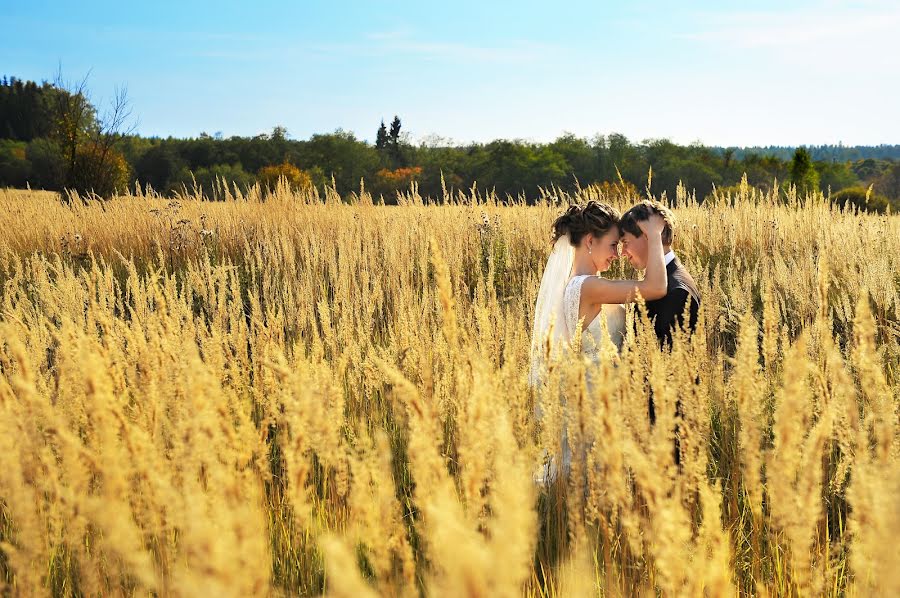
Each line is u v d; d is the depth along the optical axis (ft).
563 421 7.74
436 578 5.30
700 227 28.99
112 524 4.99
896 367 12.97
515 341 10.23
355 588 3.40
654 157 302.45
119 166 81.10
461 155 315.58
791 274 20.15
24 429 7.01
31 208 37.76
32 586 5.94
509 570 3.18
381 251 26.86
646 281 11.19
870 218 30.07
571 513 6.95
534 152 304.50
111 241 32.22
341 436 8.13
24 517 5.92
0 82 252.83
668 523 5.12
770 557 7.77
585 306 11.47
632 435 6.97
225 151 280.10
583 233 11.96
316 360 10.42
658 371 6.37
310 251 25.53
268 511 8.27
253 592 4.41
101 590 6.48
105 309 14.20
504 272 25.23
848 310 15.83
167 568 6.40
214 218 33.65
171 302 13.29
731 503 8.90
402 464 10.39
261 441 7.77
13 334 7.06
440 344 11.25
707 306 15.44
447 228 29.01
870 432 8.77
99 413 5.93
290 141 288.51
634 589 7.05
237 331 13.56
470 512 5.49
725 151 314.14
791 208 31.37
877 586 4.73
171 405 8.61
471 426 5.69
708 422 8.21
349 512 7.93
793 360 5.56
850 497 5.74
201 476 7.23
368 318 16.62
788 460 5.59
